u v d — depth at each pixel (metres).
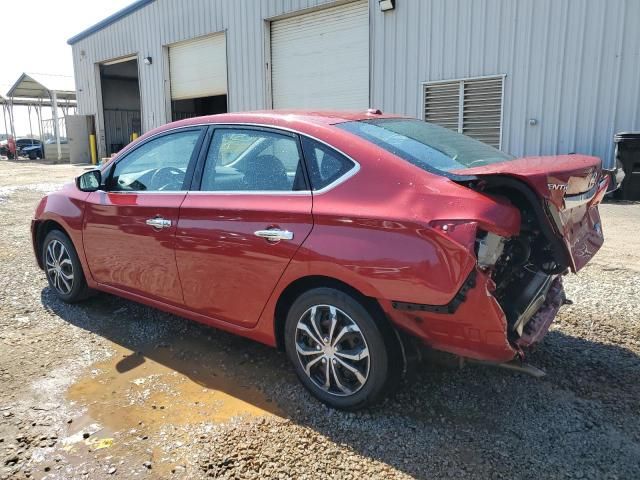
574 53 9.67
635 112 9.23
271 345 3.15
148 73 19.98
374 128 3.14
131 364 3.43
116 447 2.54
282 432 2.67
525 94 10.32
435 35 11.35
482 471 2.37
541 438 2.60
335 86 13.62
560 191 2.47
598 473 2.34
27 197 12.16
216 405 2.93
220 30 16.38
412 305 2.48
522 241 2.64
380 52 12.38
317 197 2.82
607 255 5.77
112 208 3.86
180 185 3.51
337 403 2.84
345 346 2.80
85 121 26.00
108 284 4.07
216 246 3.17
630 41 9.09
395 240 2.50
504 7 10.30
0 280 5.23
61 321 4.16
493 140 10.91
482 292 2.34
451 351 2.54
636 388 3.06
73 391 3.08
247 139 3.26
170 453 2.50
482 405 2.90
